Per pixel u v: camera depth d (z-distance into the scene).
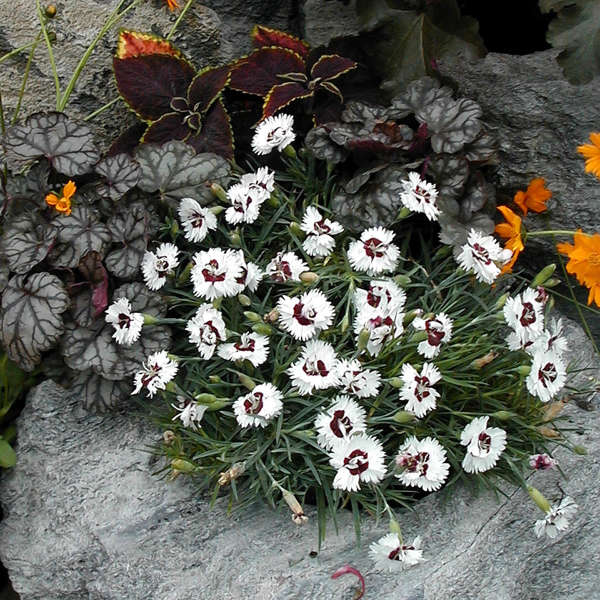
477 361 0.72
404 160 0.83
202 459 0.74
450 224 0.79
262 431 0.73
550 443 0.76
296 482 0.73
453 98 0.91
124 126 0.94
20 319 0.75
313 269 0.78
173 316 0.81
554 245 0.88
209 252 0.75
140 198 0.81
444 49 0.90
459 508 0.73
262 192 0.78
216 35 0.97
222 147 0.87
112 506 0.74
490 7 1.02
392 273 0.79
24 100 0.91
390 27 0.90
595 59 0.82
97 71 0.92
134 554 0.72
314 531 0.72
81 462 0.77
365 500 0.72
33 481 0.78
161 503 0.74
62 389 0.80
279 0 0.99
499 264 0.77
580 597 0.74
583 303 0.89
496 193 0.90
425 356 0.73
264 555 0.71
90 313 0.77
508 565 0.72
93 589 0.72
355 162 0.84
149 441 0.77
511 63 0.92
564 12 0.83
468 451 0.70
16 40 0.90
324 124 0.85
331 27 0.98
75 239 0.77
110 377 0.75
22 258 0.76
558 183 0.88
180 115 0.88
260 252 0.81
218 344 0.74
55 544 0.74
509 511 0.73
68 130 0.81
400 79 0.90
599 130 0.87
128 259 0.78
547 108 0.89
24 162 0.88
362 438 0.69
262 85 0.89
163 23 0.95
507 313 0.73
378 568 0.70
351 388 0.71
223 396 0.75
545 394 0.72
